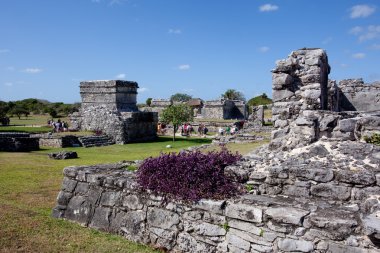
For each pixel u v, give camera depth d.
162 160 6.47
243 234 5.24
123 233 6.56
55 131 31.86
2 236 6.21
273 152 8.25
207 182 5.92
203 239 5.62
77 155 20.11
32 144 22.98
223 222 5.45
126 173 7.34
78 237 6.45
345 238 4.45
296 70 10.27
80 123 32.50
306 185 5.66
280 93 10.30
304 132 8.80
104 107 31.38
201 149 15.63
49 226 6.95
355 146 6.40
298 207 5.09
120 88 34.78
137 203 6.46
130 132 30.92
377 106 21.03
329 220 4.57
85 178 7.37
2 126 42.97
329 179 5.52
